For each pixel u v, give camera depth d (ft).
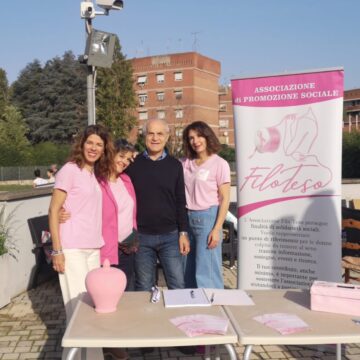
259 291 9.59
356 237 17.20
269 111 13.16
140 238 12.43
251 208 13.64
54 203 10.35
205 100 202.69
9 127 157.38
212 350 12.39
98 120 160.15
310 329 7.38
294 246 13.17
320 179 12.68
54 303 17.35
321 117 12.56
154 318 7.86
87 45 20.24
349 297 8.16
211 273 12.59
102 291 8.02
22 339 13.98
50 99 185.26
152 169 12.28
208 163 12.62
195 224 12.66
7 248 17.21
